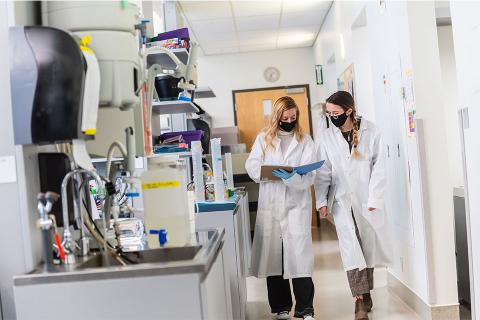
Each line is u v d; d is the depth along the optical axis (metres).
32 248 1.58
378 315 3.28
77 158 1.47
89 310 1.41
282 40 8.05
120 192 2.51
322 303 3.64
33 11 1.69
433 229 3.00
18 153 1.57
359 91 4.93
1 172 1.58
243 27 7.10
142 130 2.11
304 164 3.09
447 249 3.01
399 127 3.35
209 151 4.69
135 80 1.77
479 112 2.20
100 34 1.64
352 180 3.17
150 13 3.57
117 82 1.65
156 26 5.83
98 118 1.88
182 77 2.64
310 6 6.37
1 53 1.59
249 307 3.70
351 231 3.10
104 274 1.41
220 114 8.65
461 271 3.32
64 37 1.43
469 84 2.30
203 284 1.43
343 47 5.50
